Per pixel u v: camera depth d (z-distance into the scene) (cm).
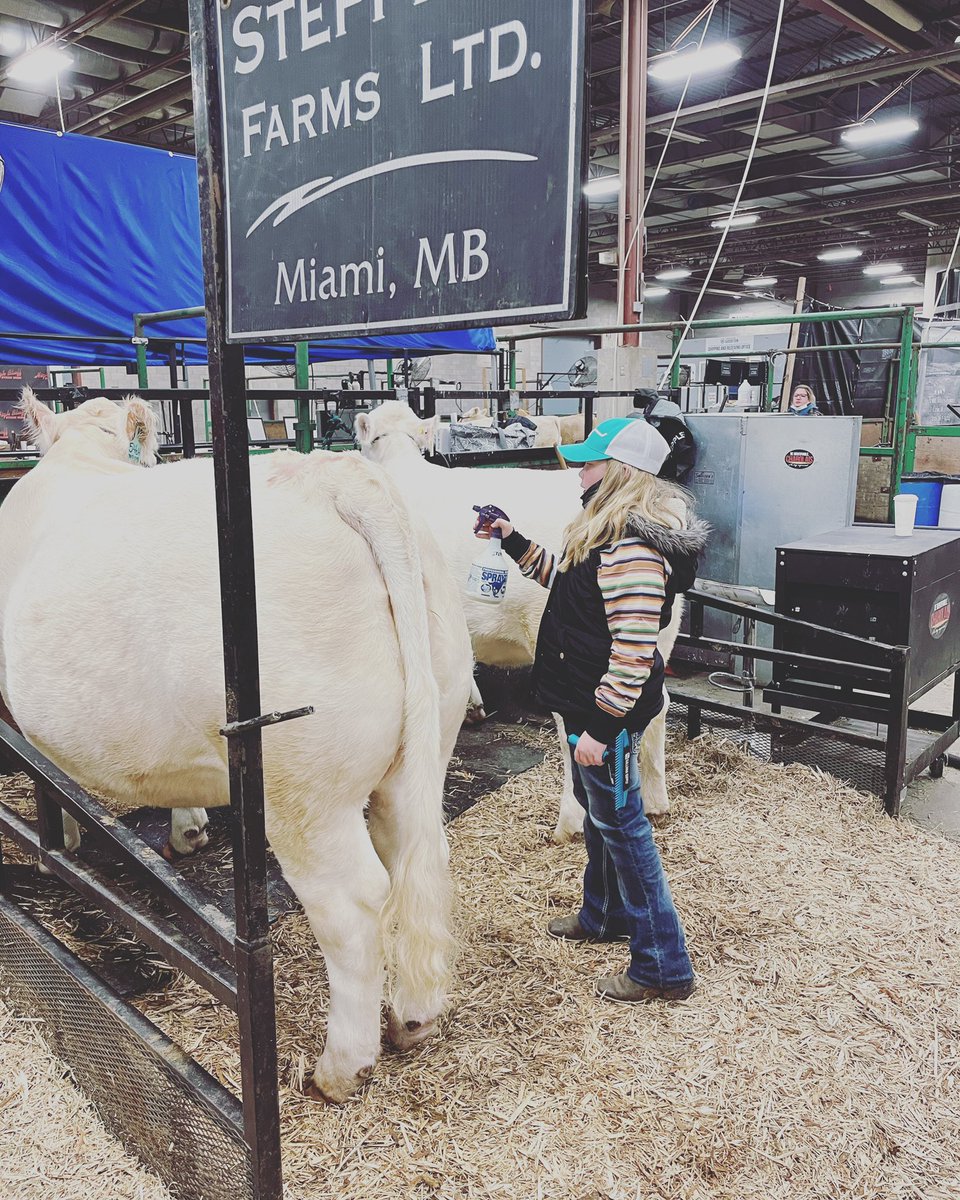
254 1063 151
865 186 1966
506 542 270
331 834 190
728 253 2634
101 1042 201
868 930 280
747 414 573
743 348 1253
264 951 149
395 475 394
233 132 132
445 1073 217
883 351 990
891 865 323
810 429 536
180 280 725
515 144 103
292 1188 185
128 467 273
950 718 433
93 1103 208
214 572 186
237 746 141
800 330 1027
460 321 112
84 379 1062
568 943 275
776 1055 226
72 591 200
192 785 212
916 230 2373
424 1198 183
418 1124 202
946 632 407
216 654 185
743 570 572
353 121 118
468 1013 240
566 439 1078
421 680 193
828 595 397
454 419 909
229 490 134
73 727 208
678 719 473
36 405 292
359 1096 208
